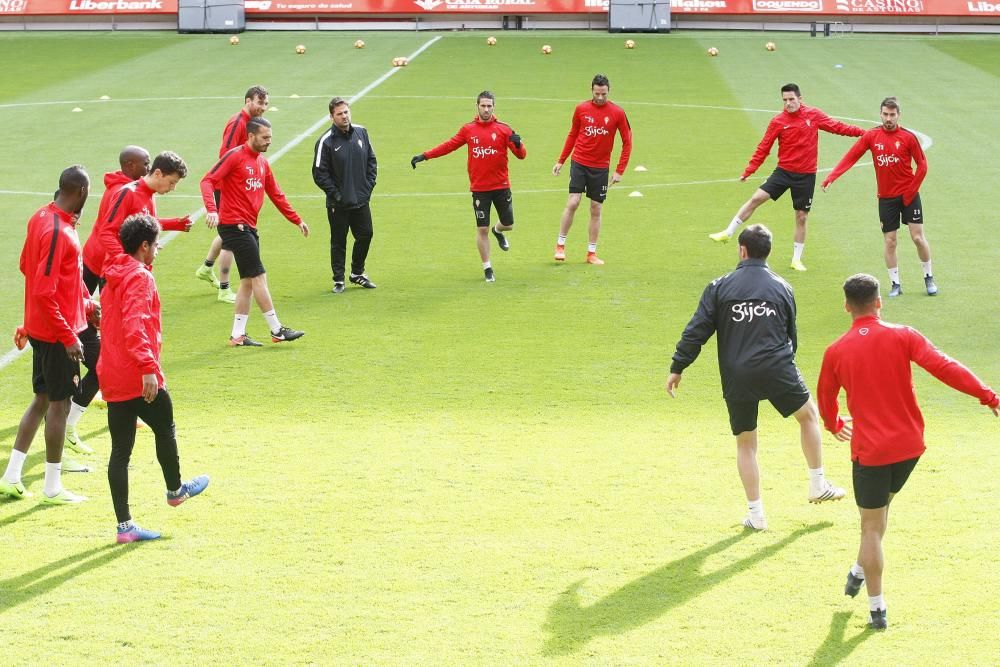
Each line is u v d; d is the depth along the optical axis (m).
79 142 61.94
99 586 17.66
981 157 57.88
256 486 21.56
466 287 37.16
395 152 60.28
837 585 17.55
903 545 18.72
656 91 79.50
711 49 96.12
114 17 113.62
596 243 40.50
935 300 35.34
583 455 23.16
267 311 31.08
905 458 16.34
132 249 19.19
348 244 43.12
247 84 82.81
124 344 19.08
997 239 42.72
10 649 15.77
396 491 21.27
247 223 30.72
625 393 27.33
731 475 22.08
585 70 88.94
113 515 20.48
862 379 16.47
